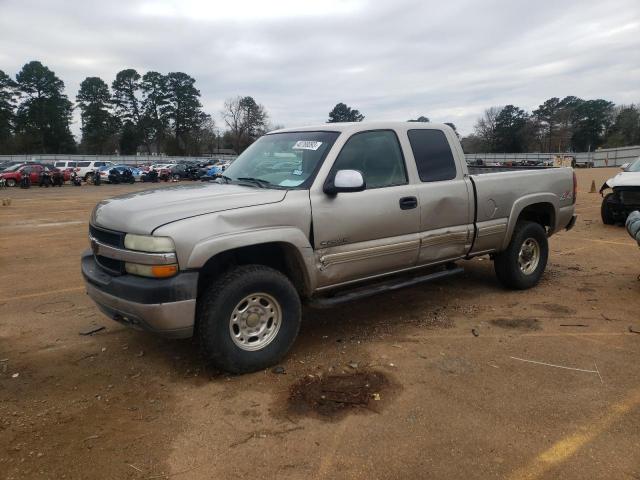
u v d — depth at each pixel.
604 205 11.29
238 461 2.85
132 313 3.61
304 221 4.04
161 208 3.74
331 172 4.25
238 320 3.85
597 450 2.89
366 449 2.93
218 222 3.65
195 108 101.88
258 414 3.34
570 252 8.38
